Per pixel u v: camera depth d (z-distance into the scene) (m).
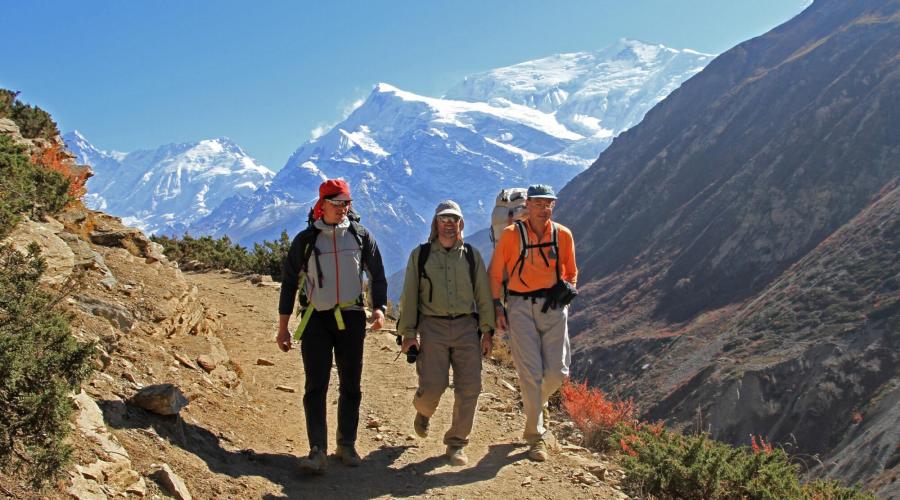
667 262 126.12
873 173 110.50
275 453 6.26
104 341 6.39
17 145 9.89
